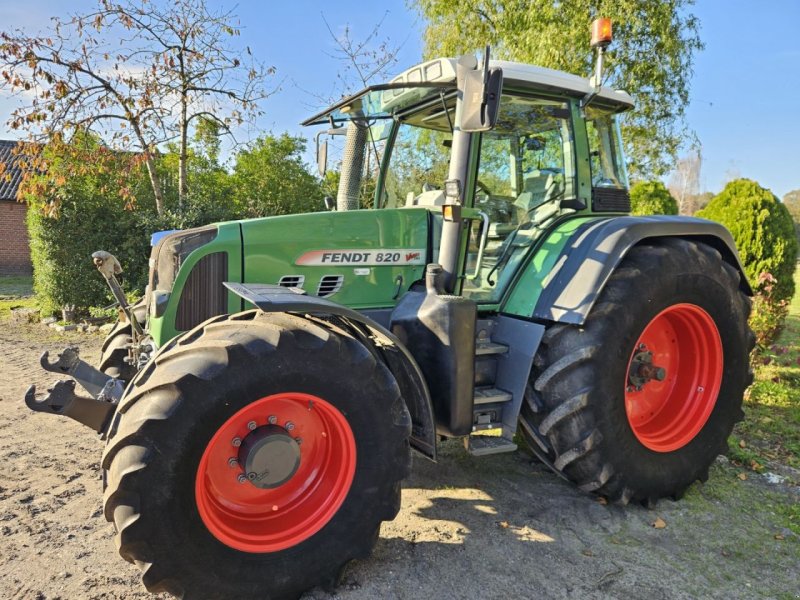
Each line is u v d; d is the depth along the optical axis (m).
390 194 4.09
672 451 3.36
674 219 3.48
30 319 9.20
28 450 3.98
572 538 2.97
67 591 2.48
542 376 3.10
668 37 9.90
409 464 2.60
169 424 2.16
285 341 2.35
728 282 3.52
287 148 14.91
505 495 3.42
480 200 3.48
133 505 2.13
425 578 2.62
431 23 11.41
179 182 10.45
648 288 3.17
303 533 2.46
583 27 9.48
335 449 2.59
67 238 8.77
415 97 3.44
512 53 10.26
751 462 3.90
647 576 2.65
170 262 3.09
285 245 3.06
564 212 3.64
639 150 11.75
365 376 2.47
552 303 3.16
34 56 8.17
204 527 2.26
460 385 2.88
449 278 3.04
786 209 6.39
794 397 5.23
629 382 3.38
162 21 9.08
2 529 2.95
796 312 11.25
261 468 2.39
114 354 3.86
